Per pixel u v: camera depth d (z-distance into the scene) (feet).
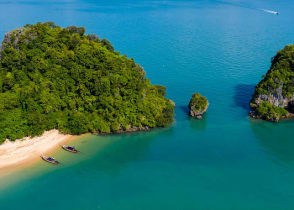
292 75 348.38
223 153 301.63
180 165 283.59
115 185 258.98
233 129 342.85
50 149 296.51
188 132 336.49
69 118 320.29
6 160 278.05
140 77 356.79
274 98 355.97
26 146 295.69
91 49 346.95
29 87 315.99
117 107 324.60
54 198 244.63
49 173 268.82
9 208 233.76
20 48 344.28
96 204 239.50
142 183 261.65
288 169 280.10
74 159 286.87
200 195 249.14
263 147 311.47
